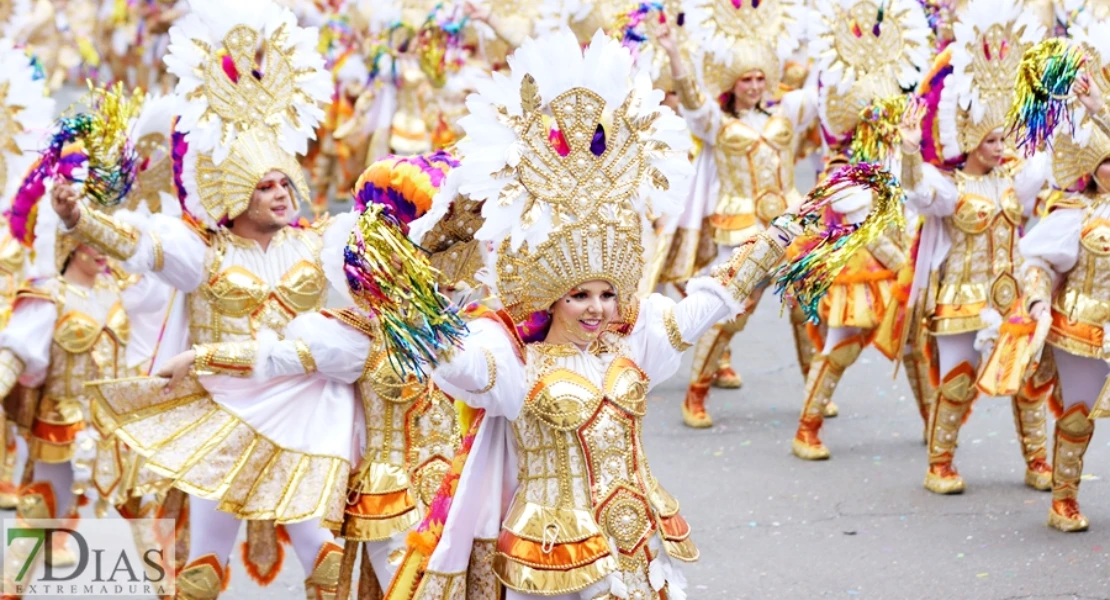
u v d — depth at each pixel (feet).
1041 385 24.80
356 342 17.19
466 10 40.57
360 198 17.20
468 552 14.89
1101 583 21.36
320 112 19.30
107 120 19.29
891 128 23.98
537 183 14.28
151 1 59.62
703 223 30.32
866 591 21.34
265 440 17.20
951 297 24.84
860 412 30.68
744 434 29.22
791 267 15.33
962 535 23.48
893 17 28.37
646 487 14.99
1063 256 22.49
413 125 46.44
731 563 22.58
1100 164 22.43
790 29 30.04
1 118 23.76
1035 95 21.30
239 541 23.98
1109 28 22.91
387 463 17.51
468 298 17.20
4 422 21.85
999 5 24.00
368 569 18.07
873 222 15.24
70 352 21.33
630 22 29.91
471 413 15.24
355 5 46.26
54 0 56.80
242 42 18.60
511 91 14.26
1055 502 23.62
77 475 21.79
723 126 29.58
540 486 14.71
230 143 18.42
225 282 18.47
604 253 14.43
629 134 14.60
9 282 24.07
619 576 14.40
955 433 25.45
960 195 24.58
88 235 17.54
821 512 24.73
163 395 17.06
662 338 15.30
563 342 14.87
